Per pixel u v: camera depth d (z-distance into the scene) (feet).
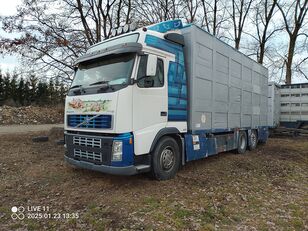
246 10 64.80
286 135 49.44
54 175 18.86
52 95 97.96
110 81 15.93
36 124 58.29
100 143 15.48
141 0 47.50
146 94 16.12
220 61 24.07
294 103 48.65
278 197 16.22
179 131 18.78
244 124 29.94
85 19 38.58
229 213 13.41
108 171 15.01
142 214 12.73
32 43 33.99
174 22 19.88
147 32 16.79
